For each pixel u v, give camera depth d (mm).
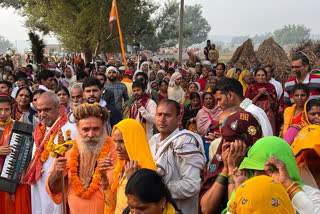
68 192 4039
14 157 4961
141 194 2301
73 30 27156
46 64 18406
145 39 43469
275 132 7609
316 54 12789
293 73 6824
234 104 4066
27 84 9102
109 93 8289
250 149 2846
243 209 2246
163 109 3910
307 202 2570
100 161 3654
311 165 3383
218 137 4316
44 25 34562
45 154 4656
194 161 3664
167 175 3648
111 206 3709
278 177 2678
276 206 2215
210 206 3104
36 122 5984
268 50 18391
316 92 6660
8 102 5168
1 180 4891
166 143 3736
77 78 9336
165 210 2494
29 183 4738
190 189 3615
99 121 3982
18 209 5070
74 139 4305
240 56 19188
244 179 2844
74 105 6453
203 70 12352
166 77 13703
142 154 3578
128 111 9523
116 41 29297
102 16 26484
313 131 3340
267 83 8023
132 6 28188
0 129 5156
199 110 7473
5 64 17812
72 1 27438
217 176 3242
